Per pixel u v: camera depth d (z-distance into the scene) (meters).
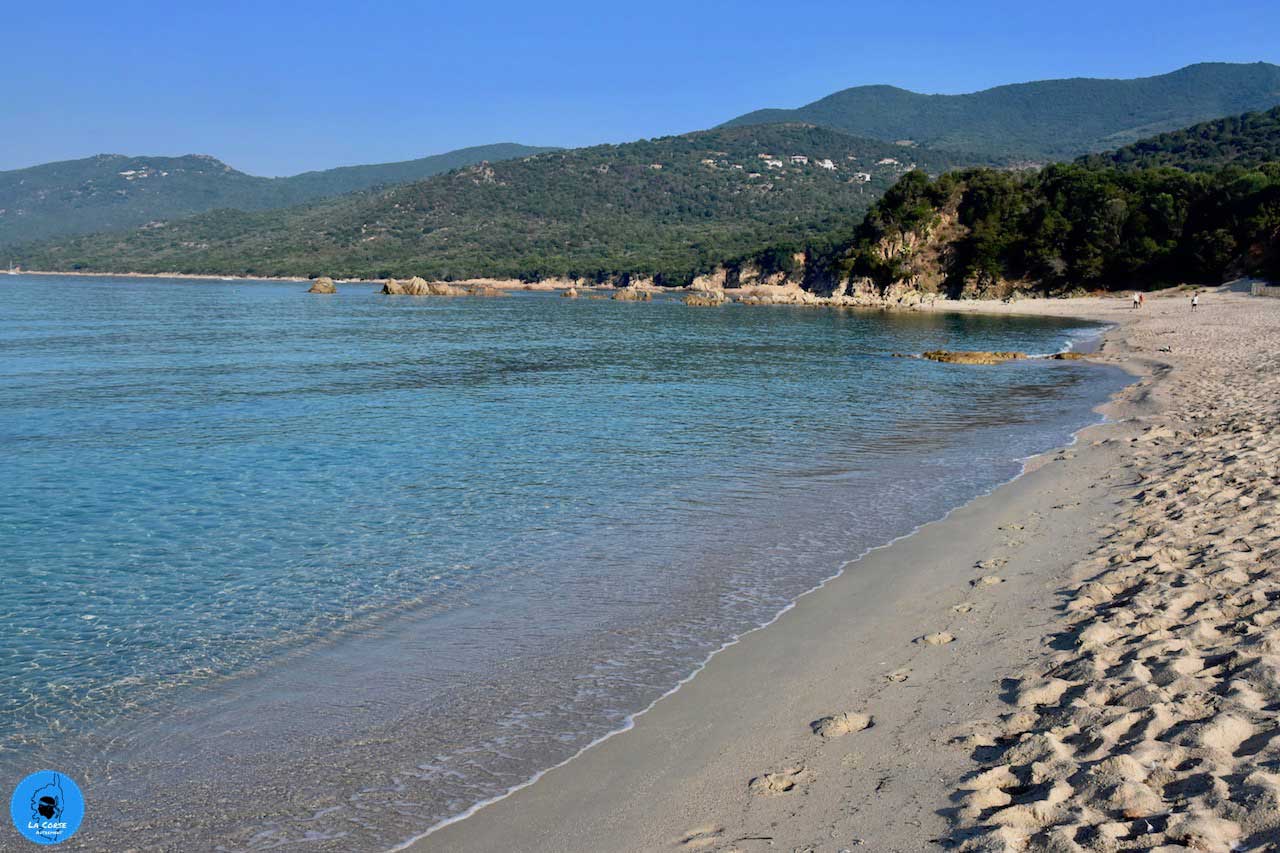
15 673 8.33
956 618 9.10
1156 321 71.56
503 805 6.01
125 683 8.12
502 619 9.59
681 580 10.80
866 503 14.56
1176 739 5.58
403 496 15.22
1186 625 7.63
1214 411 21.12
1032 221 127.44
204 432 21.75
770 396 29.42
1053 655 7.61
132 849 5.62
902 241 136.88
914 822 5.26
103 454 18.92
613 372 37.47
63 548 12.30
